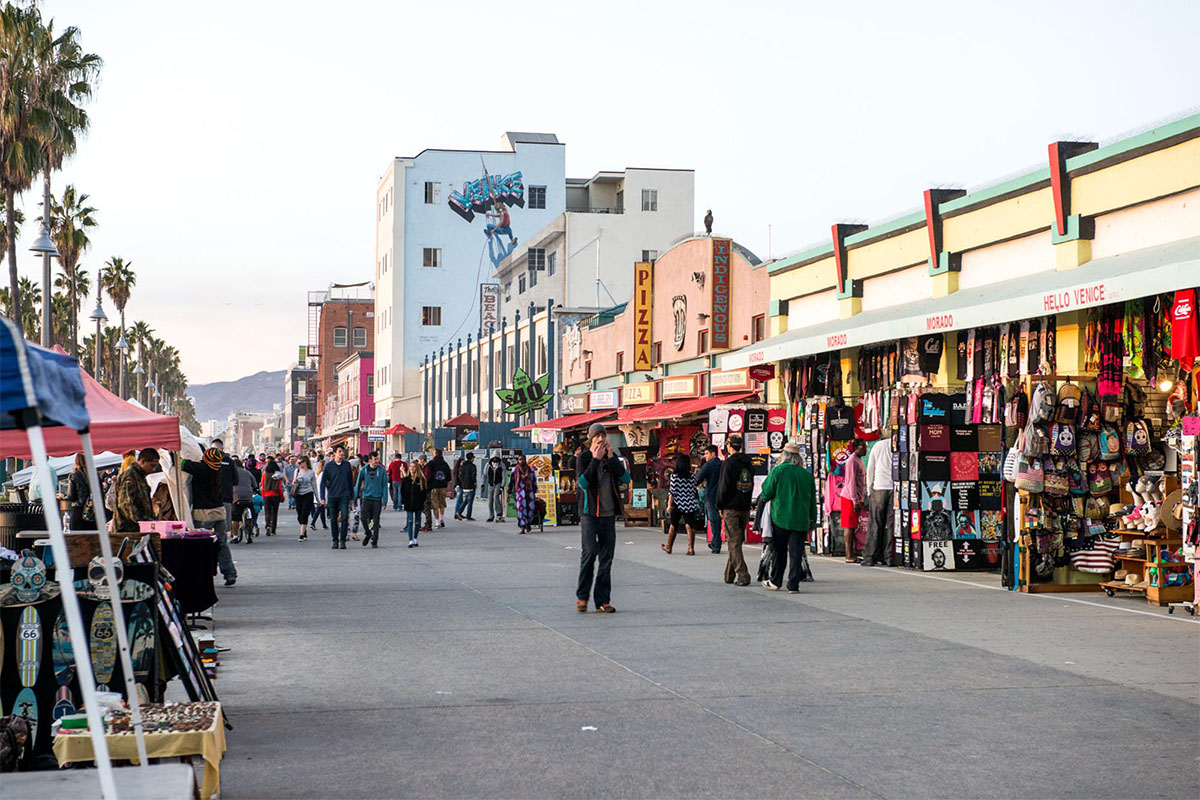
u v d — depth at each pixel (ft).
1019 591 50.44
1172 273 38.91
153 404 440.45
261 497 96.58
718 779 21.72
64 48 139.64
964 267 61.57
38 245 107.24
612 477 44.45
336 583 55.36
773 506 50.75
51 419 15.66
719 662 33.73
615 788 21.16
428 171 288.51
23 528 44.42
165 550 33.45
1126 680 30.86
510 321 241.76
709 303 92.53
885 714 27.02
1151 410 50.08
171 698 28.81
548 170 293.02
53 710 22.43
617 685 30.45
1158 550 45.73
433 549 77.36
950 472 59.57
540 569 62.18
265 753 23.71
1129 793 20.80
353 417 356.79
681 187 220.02
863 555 65.36
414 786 21.34
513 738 24.88
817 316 77.61
